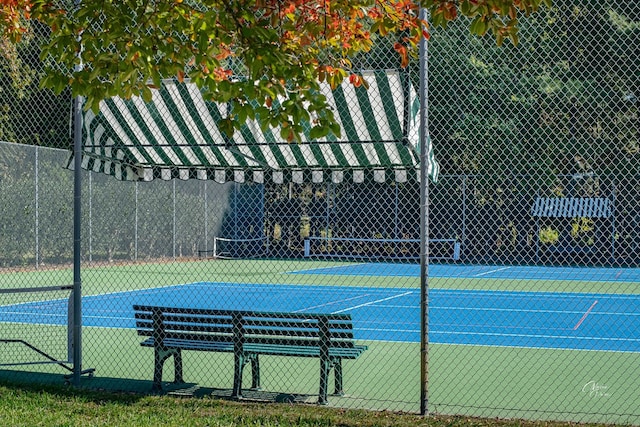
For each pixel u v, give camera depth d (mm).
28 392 8539
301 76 5516
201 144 9859
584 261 36000
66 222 27344
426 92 7867
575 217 35156
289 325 8336
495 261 35062
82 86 5672
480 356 11469
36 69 19453
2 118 24266
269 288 24172
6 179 24625
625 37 29172
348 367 10516
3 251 24703
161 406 8023
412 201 37562
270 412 7762
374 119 9797
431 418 7602
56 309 17266
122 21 5570
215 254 36000
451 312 17891
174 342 8781
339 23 6395
